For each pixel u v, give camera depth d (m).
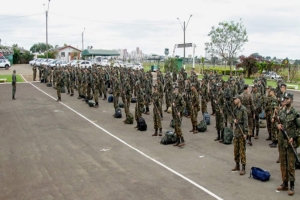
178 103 12.83
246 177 9.55
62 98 26.75
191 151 12.20
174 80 31.06
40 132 15.24
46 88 33.84
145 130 15.61
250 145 13.06
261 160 11.16
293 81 45.28
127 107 17.36
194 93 15.21
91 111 20.97
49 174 9.83
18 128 16.03
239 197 8.15
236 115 9.92
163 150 12.34
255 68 50.47
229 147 12.74
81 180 9.34
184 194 8.35
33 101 25.09
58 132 15.27
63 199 8.10
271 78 46.38
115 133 15.08
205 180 9.30
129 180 9.33
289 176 8.38
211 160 11.13
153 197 8.19
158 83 18.80
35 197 8.23
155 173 9.88
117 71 31.27
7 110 21.14
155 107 14.38
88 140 13.83
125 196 8.26
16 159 11.27
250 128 13.25
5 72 51.94
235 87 19.41
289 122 8.41
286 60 49.44
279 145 8.57
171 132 13.36
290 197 8.15
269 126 13.72
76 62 56.81
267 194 8.34
